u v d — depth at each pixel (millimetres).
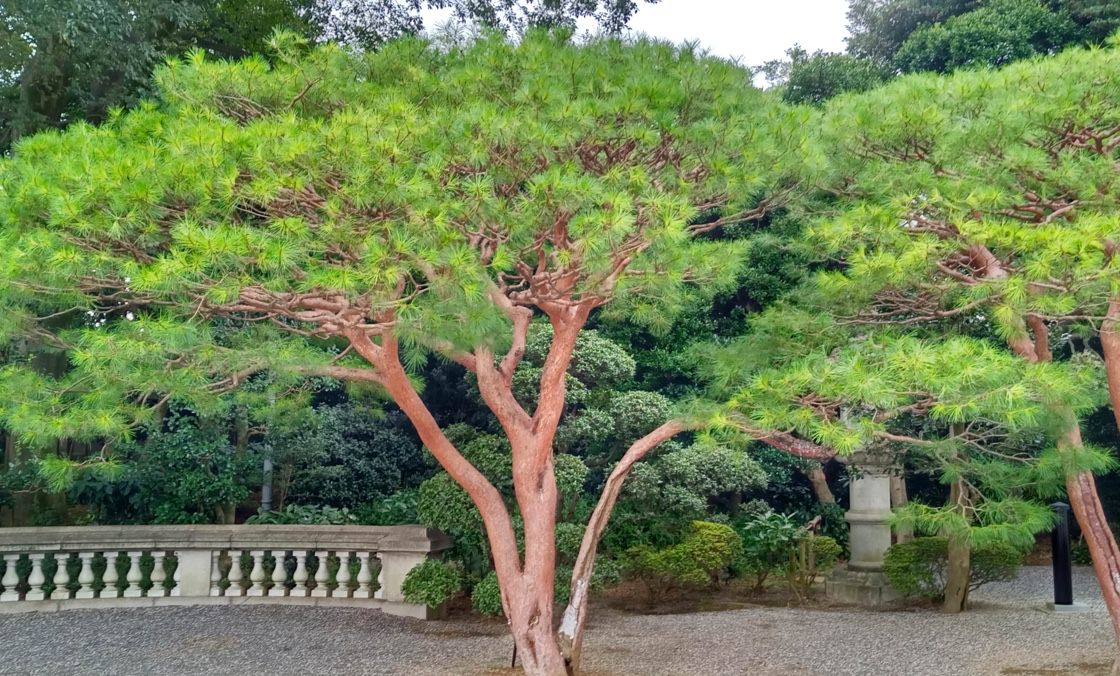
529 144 5500
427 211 4941
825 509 14680
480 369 6613
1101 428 14852
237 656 7477
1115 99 6191
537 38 6742
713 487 10312
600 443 10883
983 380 5070
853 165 7145
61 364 11352
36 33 9867
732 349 7270
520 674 6855
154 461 11086
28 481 11062
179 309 5930
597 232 4809
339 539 9703
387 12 13156
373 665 7176
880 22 19453
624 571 10398
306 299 5430
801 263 10016
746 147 5891
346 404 13844
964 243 6105
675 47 6648
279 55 6496
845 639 8383
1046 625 9070
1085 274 5305
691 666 7227
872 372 5242
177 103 6242
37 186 4879
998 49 15641
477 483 6586
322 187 5285
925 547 10219
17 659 7363
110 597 9617
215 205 5121
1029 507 6250
